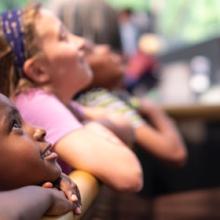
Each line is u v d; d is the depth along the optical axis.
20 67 0.86
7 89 0.84
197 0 4.26
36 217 0.46
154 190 2.05
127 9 4.03
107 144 0.79
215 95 2.94
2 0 3.31
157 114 1.62
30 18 0.89
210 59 3.27
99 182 0.77
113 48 1.74
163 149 1.50
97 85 1.38
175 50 3.72
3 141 0.50
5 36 0.86
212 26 4.15
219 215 2.72
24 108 0.81
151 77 3.27
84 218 0.66
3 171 0.51
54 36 0.90
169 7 4.48
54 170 0.55
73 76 0.91
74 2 1.67
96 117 1.08
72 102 1.08
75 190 0.57
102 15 1.68
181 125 2.70
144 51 3.34
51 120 0.80
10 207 0.44
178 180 2.21
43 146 0.55
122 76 1.45
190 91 3.18
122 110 1.37
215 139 2.74
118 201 1.75
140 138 1.45
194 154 2.59
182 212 2.77
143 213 2.56
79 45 0.93
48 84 0.89
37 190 0.49
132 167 0.79
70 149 0.78
